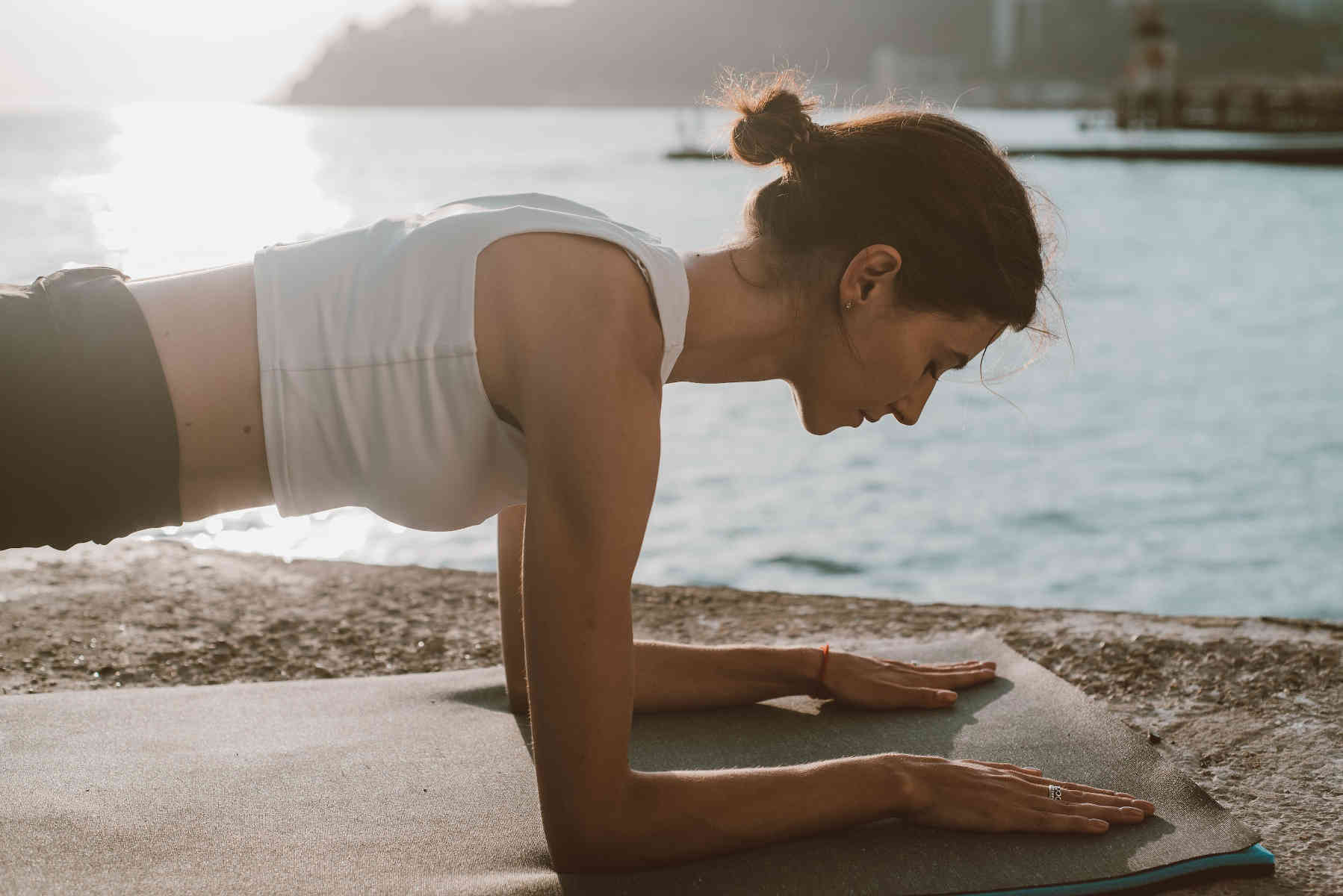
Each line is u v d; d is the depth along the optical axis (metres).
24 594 2.51
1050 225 1.39
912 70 190.25
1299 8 176.12
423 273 1.24
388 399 1.24
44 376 1.19
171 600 2.50
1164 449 7.97
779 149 1.30
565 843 1.27
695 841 1.32
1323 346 11.73
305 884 1.31
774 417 9.16
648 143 72.00
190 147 76.12
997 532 6.22
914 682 1.87
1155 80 51.62
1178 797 1.53
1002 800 1.44
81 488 1.22
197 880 1.31
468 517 1.35
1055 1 184.00
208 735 1.74
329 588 2.61
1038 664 2.04
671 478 7.39
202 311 1.27
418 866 1.36
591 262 1.24
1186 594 5.27
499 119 182.38
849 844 1.41
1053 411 9.12
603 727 1.24
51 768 1.60
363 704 1.88
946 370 1.36
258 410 1.26
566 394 1.20
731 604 2.53
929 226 1.25
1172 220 23.89
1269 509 6.58
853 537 6.14
